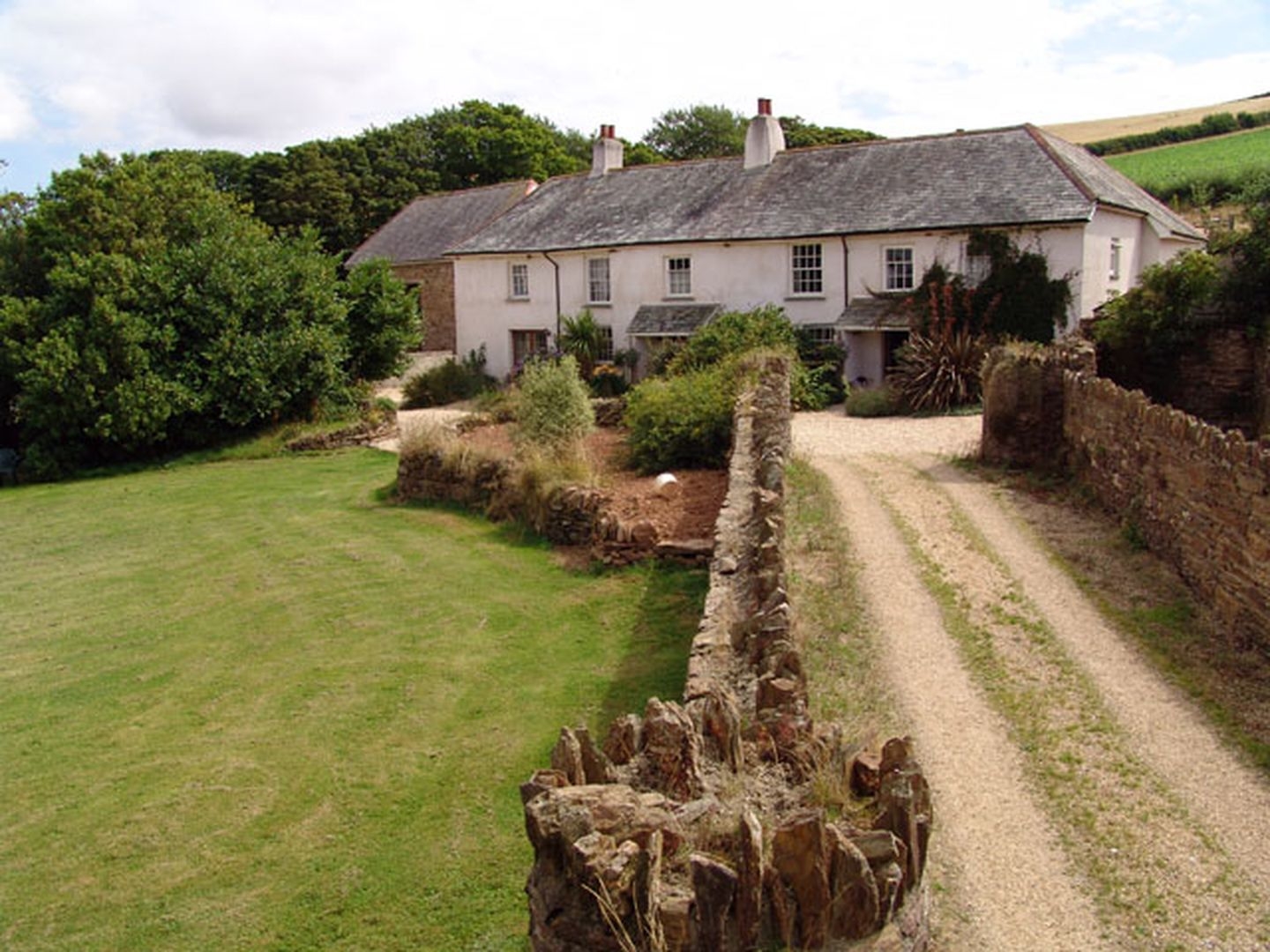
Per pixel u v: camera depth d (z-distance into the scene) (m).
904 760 4.44
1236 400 18.98
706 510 14.30
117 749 9.29
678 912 3.47
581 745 4.45
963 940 5.01
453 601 12.80
